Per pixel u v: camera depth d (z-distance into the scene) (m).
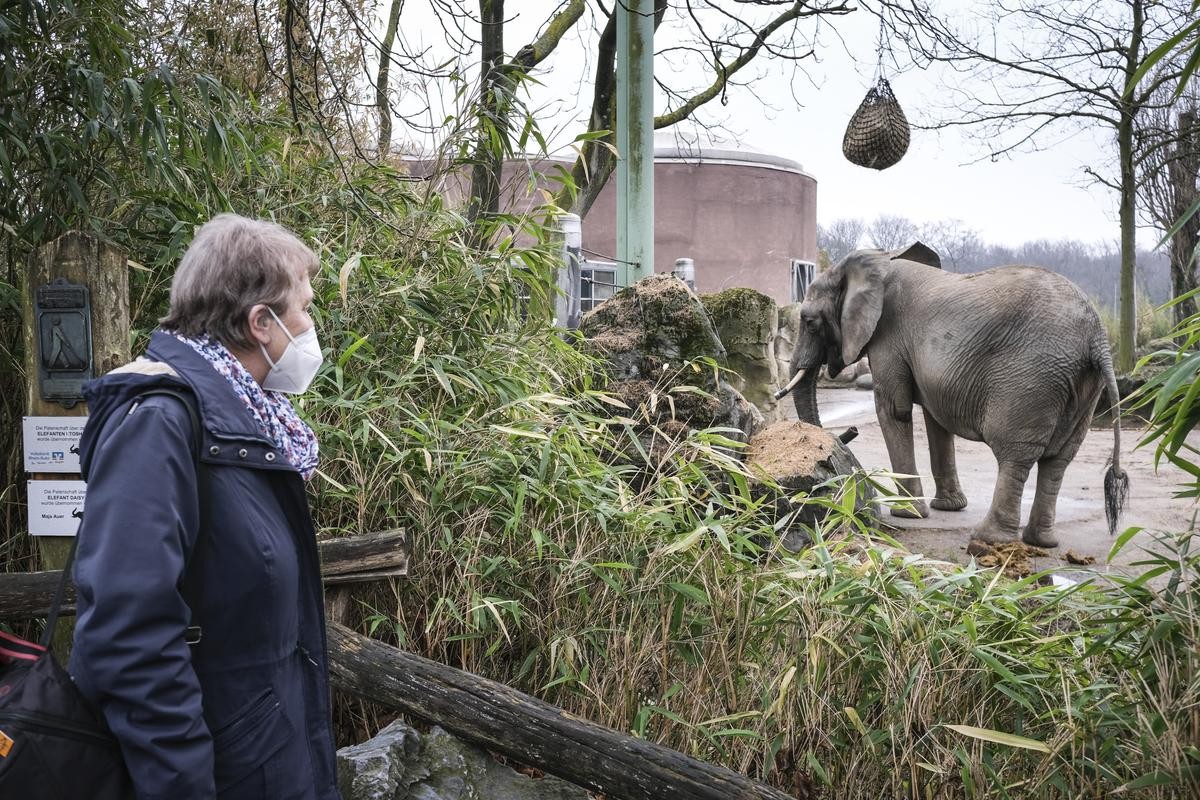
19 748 1.52
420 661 2.69
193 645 1.67
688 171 18.03
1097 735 2.66
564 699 3.14
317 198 4.16
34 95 3.45
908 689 2.76
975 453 10.33
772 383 7.77
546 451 3.22
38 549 3.00
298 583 1.81
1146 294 20.66
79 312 2.60
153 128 3.39
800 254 19.77
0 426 3.36
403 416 3.51
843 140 8.63
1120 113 15.91
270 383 1.87
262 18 5.24
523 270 4.30
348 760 2.55
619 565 3.04
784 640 3.08
